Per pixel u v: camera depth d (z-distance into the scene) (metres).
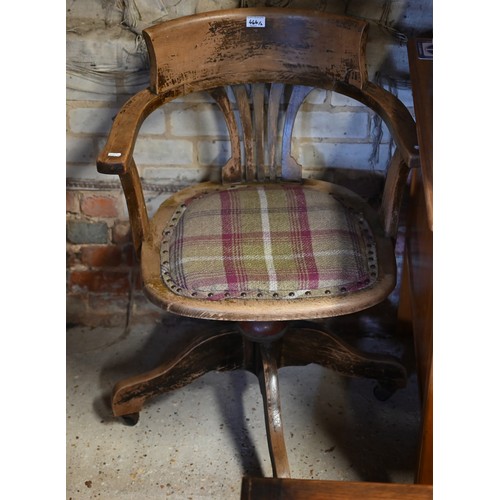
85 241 1.76
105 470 1.45
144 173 1.69
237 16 1.39
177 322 1.85
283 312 1.19
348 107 1.60
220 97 1.47
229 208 1.39
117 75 1.57
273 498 0.81
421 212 1.38
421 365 1.32
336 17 1.37
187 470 1.45
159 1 1.50
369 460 1.47
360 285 1.25
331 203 1.41
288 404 1.61
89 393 1.64
